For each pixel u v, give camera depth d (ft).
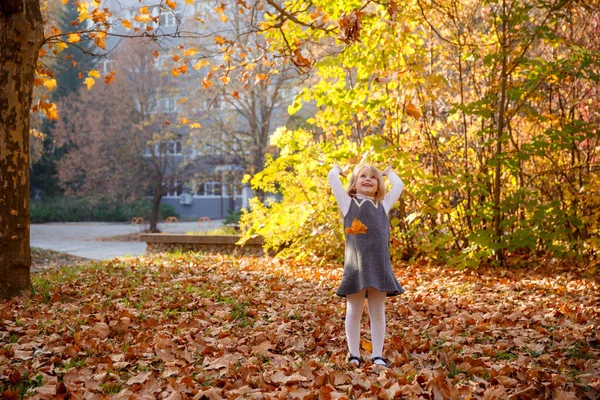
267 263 35.19
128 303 21.02
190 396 11.48
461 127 35.81
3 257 22.02
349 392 11.30
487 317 18.75
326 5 29.99
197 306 20.74
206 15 68.44
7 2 21.34
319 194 35.09
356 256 13.60
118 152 104.58
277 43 29.48
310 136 34.78
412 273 30.25
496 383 12.26
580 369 13.39
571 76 31.30
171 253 42.91
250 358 13.99
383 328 13.82
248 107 80.02
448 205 31.99
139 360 13.93
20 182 22.24
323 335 16.43
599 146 31.53
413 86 30.42
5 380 12.48
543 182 33.60
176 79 99.40
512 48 31.12
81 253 62.80
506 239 30.96
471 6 33.09
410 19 31.07
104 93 107.34
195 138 85.05
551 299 22.29
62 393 11.69
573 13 31.89
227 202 157.58
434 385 11.36
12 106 21.83
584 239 31.86
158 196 100.73
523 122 34.60
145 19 24.52
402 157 31.12
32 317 19.04
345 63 31.94
